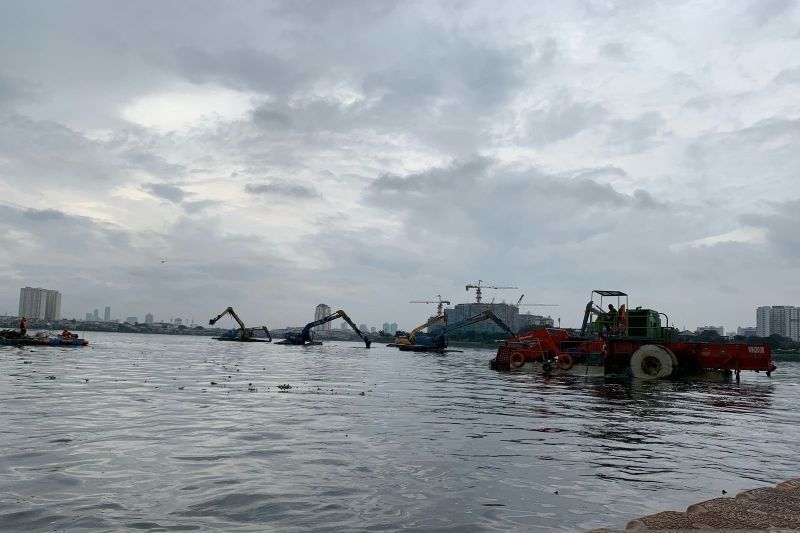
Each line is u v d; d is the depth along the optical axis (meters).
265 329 133.38
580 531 7.05
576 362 41.03
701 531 6.43
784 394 28.86
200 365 41.12
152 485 8.85
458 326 98.56
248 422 15.05
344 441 12.70
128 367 36.59
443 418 16.91
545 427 15.61
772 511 7.53
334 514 7.60
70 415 15.62
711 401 24.14
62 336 75.38
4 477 9.13
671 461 11.38
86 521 7.14
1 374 28.59
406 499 8.34
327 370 40.34
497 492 8.80
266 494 8.45
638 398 24.69
